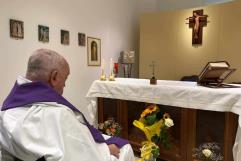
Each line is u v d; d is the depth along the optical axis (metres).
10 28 2.53
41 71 1.06
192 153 2.06
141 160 2.02
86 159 0.94
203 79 2.14
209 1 4.64
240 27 3.48
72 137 0.95
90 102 2.79
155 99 2.21
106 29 4.07
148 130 2.14
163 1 5.17
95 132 1.24
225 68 2.06
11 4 2.53
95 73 3.85
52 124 0.94
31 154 0.90
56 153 0.88
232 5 3.54
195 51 4.00
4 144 1.00
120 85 2.48
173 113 2.20
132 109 2.50
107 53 4.12
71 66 3.38
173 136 2.22
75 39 3.43
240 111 1.70
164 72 4.36
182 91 2.04
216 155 1.93
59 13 3.14
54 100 1.03
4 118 1.00
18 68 2.64
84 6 3.57
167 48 4.29
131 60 4.37
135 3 4.77
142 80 2.75
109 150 1.25
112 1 4.17
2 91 2.49
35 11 2.81
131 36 4.73
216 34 3.75
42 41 2.91
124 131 2.55
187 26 4.04
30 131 0.92
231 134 1.85
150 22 4.43
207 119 1.99
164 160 2.28
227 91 1.81
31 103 1.00
